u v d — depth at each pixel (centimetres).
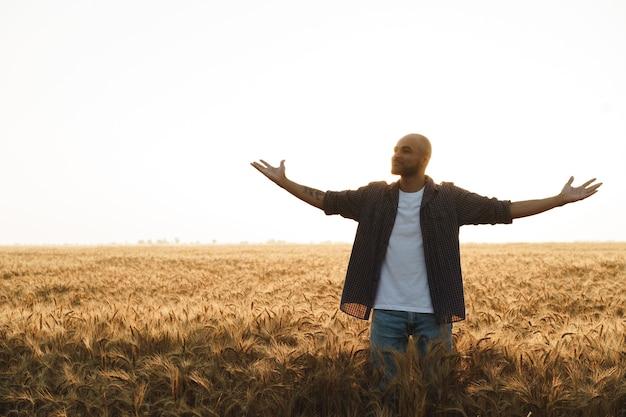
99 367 473
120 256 2562
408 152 383
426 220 384
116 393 421
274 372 423
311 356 439
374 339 402
